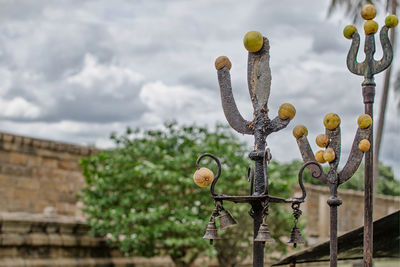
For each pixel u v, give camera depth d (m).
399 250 5.27
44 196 17.27
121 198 13.66
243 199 3.99
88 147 18.33
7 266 13.27
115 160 13.79
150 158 13.84
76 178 18.09
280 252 14.10
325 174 4.62
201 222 12.68
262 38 4.14
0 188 16.30
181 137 14.22
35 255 13.94
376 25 4.64
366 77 4.64
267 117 4.16
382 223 5.06
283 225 13.22
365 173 4.55
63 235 14.46
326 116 4.62
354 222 18.97
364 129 4.53
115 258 15.49
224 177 13.01
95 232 14.16
